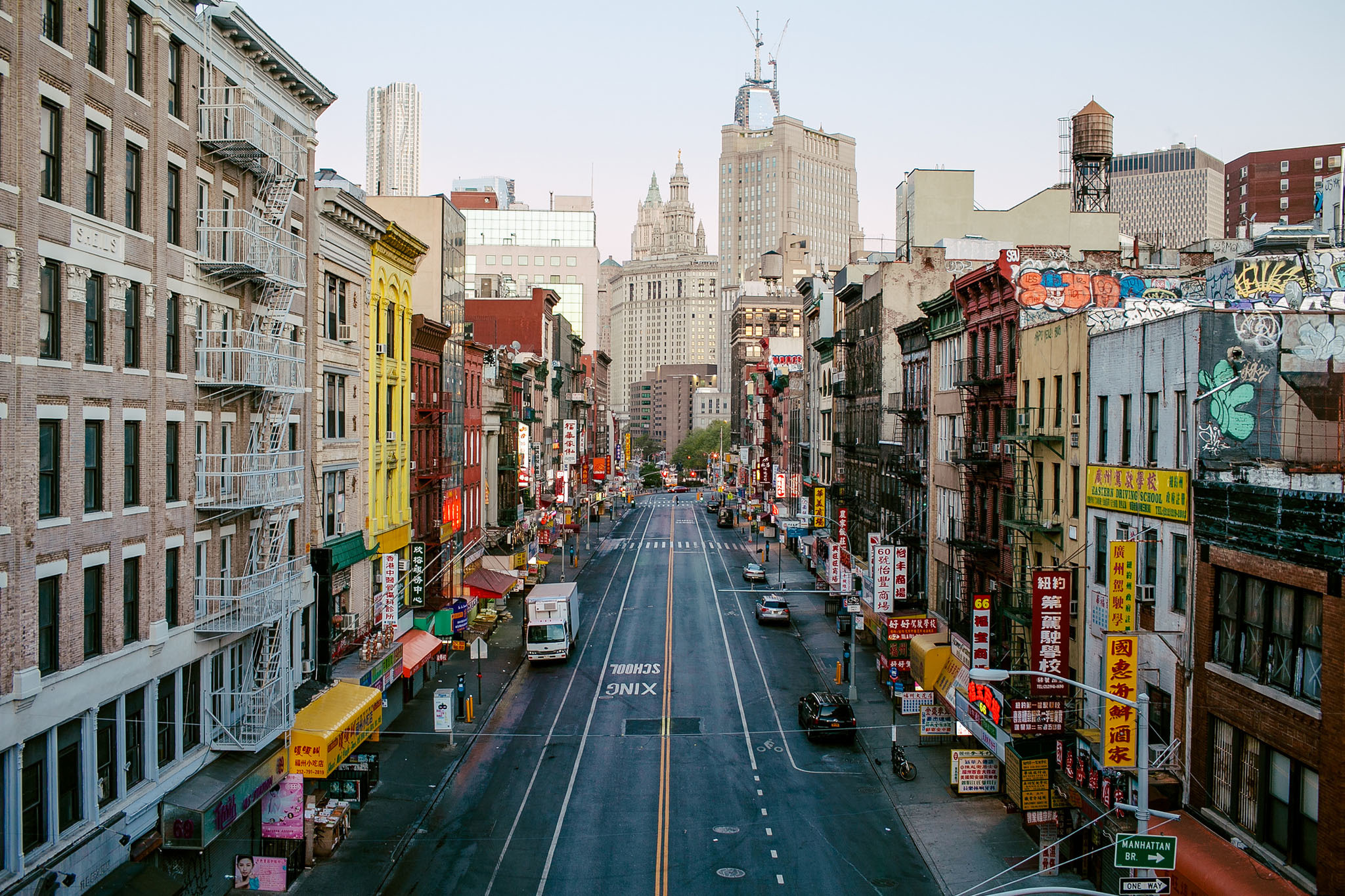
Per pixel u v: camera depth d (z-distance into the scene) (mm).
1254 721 19625
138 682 21797
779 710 42062
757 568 78562
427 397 49156
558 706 42500
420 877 25547
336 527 35594
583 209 178375
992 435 38875
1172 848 16062
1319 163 125375
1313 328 22469
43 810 18812
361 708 29672
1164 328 24188
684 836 28422
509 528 68062
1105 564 27094
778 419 116875
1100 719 26375
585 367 133875
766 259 183875
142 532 22141
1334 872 17141
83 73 20031
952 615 40688
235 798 23562
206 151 25531
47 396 18875
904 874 25859
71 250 19625
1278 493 19031
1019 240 59156
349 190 40438
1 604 17469
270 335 27641
